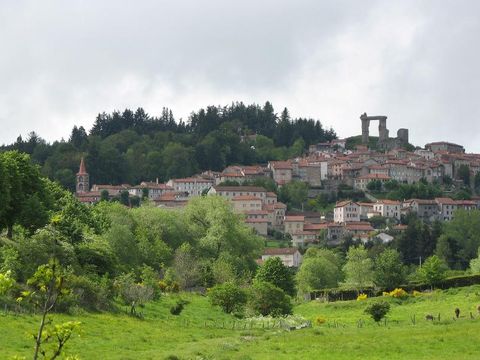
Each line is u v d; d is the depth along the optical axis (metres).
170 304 114.81
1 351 58.88
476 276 142.12
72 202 154.00
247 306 114.62
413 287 143.88
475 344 71.31
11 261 88.31
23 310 77.19
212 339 80.56
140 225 172.62
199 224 186.88
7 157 122.62
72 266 99.44
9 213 119.25
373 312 100.00
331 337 79.94
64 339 27.09
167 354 65.44
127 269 134.50
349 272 177.12
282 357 66.75
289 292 154.88
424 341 73.81
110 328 80.19
